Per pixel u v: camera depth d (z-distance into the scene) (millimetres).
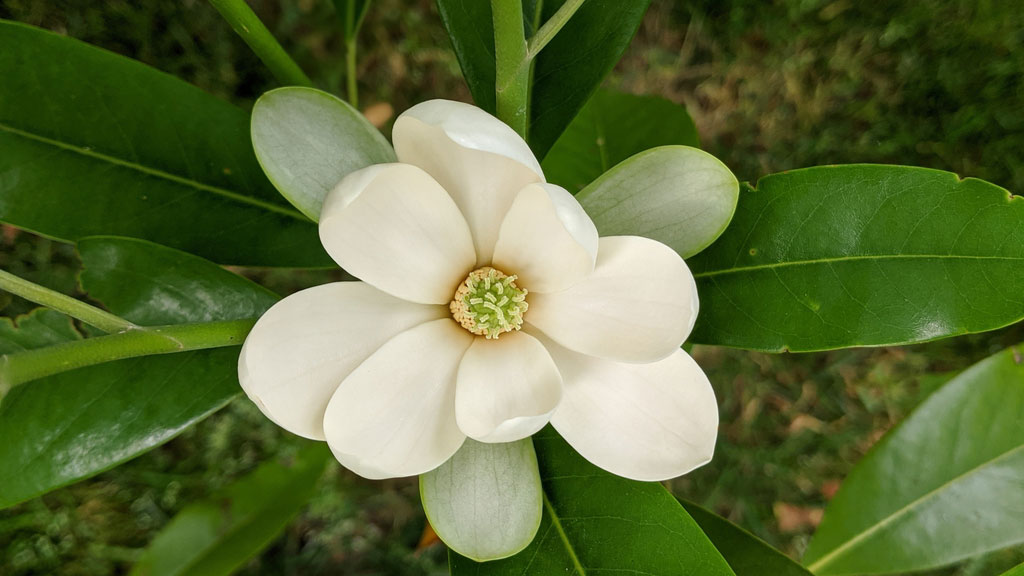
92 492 316
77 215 192
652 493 174
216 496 261
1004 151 325
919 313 167
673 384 163
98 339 152
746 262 178
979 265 165
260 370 150
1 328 178
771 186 177
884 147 333
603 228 165
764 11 334
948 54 327
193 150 200
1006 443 229
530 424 149
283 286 326
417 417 164
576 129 253
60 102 190
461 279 171
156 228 197
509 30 148
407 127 146
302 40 327
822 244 174
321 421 158
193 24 311
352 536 335
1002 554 326
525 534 163
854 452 338
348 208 149
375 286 161
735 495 335
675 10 338
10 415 170
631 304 161
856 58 334
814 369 338
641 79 341
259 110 154
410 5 331
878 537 233
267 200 204
